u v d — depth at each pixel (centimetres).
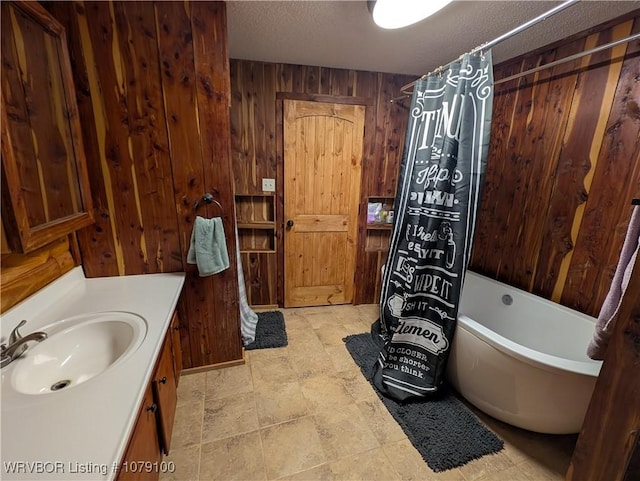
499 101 233
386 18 148
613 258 168
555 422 144
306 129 258
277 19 167
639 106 153
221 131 163
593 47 170
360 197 284
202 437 153
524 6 150
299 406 175
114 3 136
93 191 154
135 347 100
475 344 157
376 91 261
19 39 98
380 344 237
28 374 93
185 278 177
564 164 190
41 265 128
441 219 168
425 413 169
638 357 96
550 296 203
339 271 301
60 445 64
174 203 166
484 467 141
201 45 149
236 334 204
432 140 174
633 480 101
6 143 85
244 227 274
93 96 143
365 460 143
